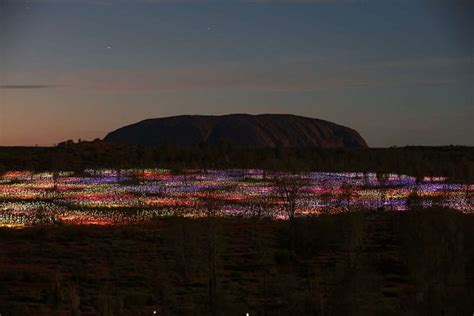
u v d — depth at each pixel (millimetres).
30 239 65625
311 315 29016
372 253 51125
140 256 54469
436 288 28625
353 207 78062
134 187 121188
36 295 39031
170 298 36406
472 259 36281
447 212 44375
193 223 47156
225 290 38156
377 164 143750
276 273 44531
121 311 32156
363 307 26672
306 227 59156
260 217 78000
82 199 103875
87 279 43844
